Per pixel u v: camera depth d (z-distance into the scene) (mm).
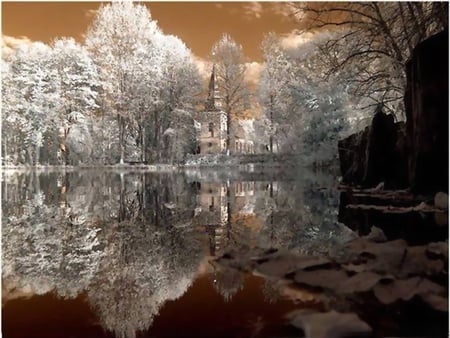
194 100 51312
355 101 22359
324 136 26047
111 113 51250
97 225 6828
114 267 4039
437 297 2789
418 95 8148
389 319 2516
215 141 52469
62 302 3064
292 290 3107
